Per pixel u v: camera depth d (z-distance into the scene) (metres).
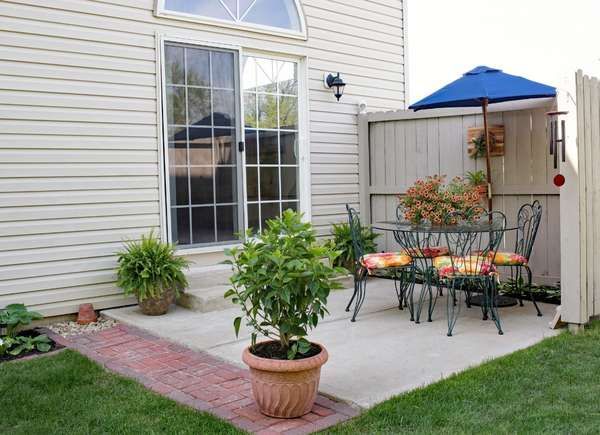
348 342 4.44
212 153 6.26
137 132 5.68
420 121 7.07
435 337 4.53
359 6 7.71
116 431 2.99
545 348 4.10
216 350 4.30
